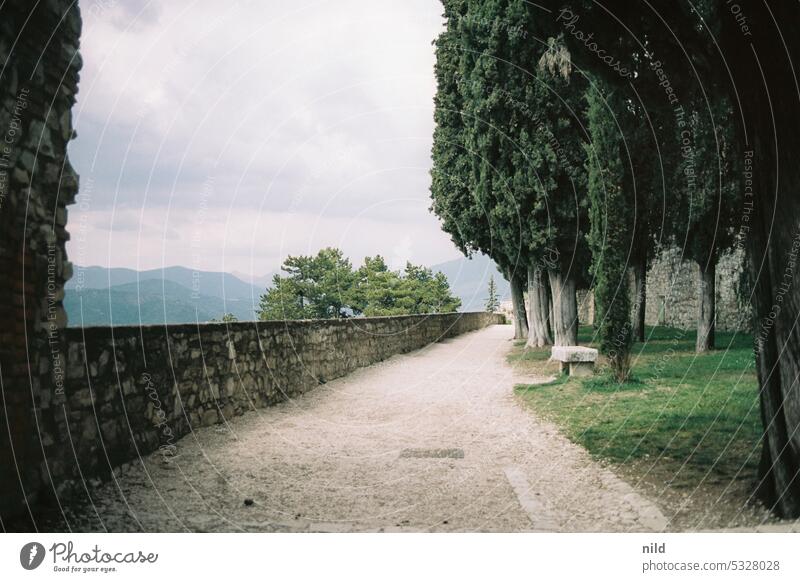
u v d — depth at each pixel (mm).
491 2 13828
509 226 15164
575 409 8141
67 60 4406
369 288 44344
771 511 4008
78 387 4562
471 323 36438
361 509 4410
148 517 4156
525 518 4152
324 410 8969
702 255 13719
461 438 6883
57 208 4359
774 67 4016
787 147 3982
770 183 4117
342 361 13312
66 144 4465
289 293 42969
